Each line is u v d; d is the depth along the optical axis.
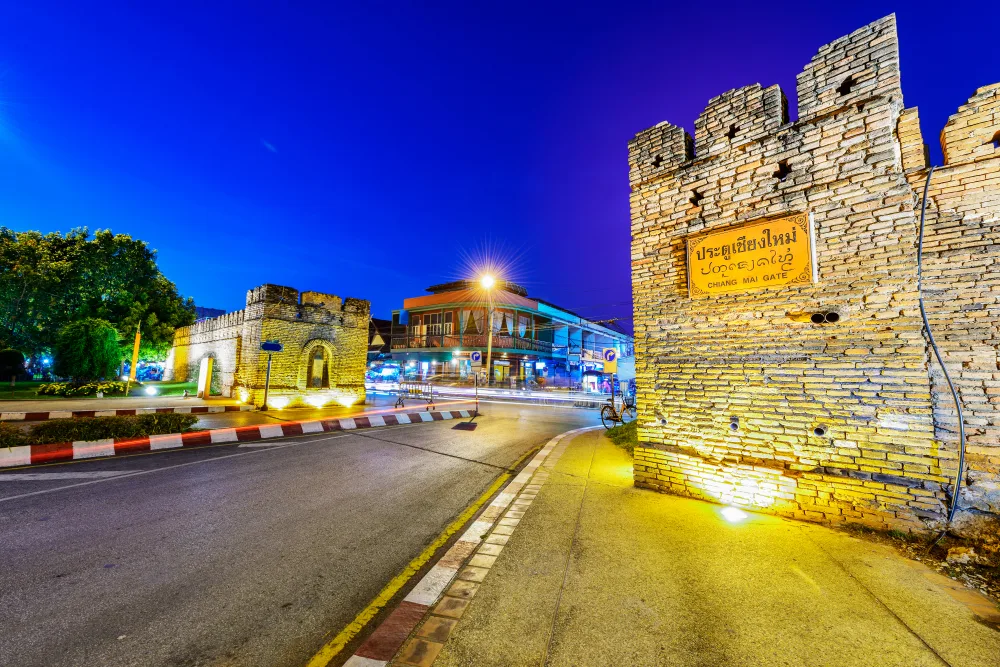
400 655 2.41
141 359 23.59
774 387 4.94
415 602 2.99
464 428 12.76
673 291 5.81
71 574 3.35
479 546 3.96
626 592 3.09
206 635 2.66
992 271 3.97
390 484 6.34
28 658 2.38
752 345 5.12
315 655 2.51
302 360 16.23
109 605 2.94
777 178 5.24
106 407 13.52
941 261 4.19
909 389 4.21
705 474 5.28
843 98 4.78
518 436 11.67
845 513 4.39
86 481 5.89
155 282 24.55
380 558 3.86
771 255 5.03
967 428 3.96
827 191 4.81
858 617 2.80
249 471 6.75
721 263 5.37
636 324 6.10
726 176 5.53
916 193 4.37
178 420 9.01
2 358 19.69
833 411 4.57
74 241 22.55
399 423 13.03
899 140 4.52
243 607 2.99
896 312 4.34
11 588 3.11
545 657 2.39
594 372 42.41
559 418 16.92
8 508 4.77
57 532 4.16
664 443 5.68
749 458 5.03
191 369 21.69
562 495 5.49
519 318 34.56
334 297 17.48
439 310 34.28
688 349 5.59
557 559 3.64
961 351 4.03
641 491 5.66
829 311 4.66
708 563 3.56
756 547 3.89
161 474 6.38
